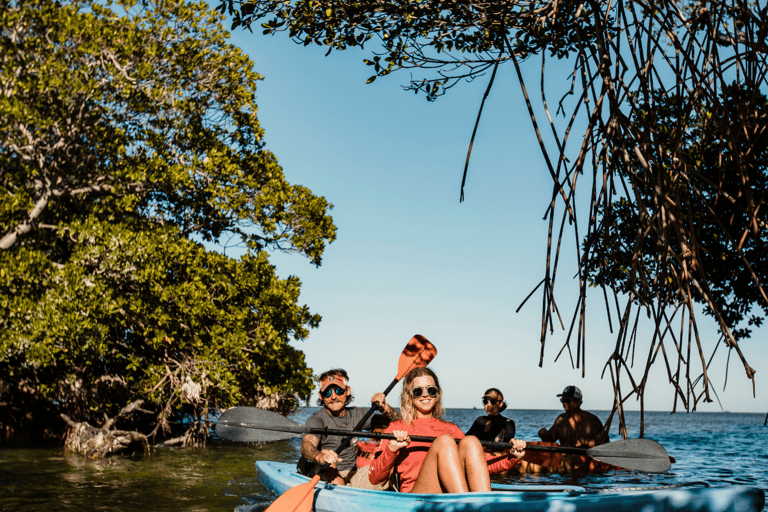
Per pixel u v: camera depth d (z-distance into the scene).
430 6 4.08
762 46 2.13
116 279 12.05
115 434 11.06
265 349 13.82
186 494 6.39
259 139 15.65
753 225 2.09
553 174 2.13
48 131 12.50
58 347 10.88
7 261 11.53
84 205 13.80
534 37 3.57
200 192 14.83
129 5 13.77
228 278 13.62
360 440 5.21
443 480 3.95
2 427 12.49
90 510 5.50
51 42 13.06
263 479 6.02
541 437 8.62
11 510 5.52
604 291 2.15
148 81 13.64
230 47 14.66
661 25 2.20
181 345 12.88
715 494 3.88
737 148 2.16
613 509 3.78
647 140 2.09
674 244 2.31
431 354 6.08
